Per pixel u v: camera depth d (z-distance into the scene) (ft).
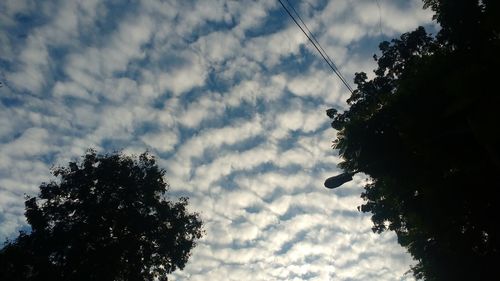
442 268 44.21
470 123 24.43
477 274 42.19
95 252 70.18
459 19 33.55
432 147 30.35
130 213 74.54
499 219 37.09
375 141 36.04
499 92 23.20
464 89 24.04
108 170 77.66
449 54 30.01
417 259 47.21
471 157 30.22
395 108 31.86
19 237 72.23
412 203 38.09
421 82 29.58
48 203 75.72
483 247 41.29
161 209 79.87
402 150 35.19
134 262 74.90
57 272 68.69
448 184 35.01
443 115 27.09
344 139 37.86
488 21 26.76
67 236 69.97
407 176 36.11
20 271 68.90
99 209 72.49
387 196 41.09
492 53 24.61
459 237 39.04
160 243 78.69
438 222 37.17
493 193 34.88
